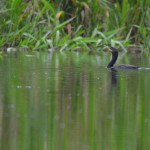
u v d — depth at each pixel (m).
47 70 29.02
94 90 23.23
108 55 37.12
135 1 40.97
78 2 40.34
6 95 21.95
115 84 24.72
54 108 19.81
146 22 40.62
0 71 28.42
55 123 17.92
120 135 16.86
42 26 39.72
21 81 25.31
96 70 29.36
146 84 24.77
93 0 40.28
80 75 27.36
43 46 39.16
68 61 33.19
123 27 40.31
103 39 39.72
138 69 30.11
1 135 16.75
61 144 16.03
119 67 30.20
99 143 16.12
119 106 20.23
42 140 16.36
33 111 19.30
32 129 17.33
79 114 19.02
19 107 19.92
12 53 37.38
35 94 22.17
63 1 40.59
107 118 18.58
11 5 39.19
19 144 16.02
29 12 39.75
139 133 17.03
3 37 39.22
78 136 16.73
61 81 25.45
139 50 39.84
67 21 39.41
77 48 39.34
